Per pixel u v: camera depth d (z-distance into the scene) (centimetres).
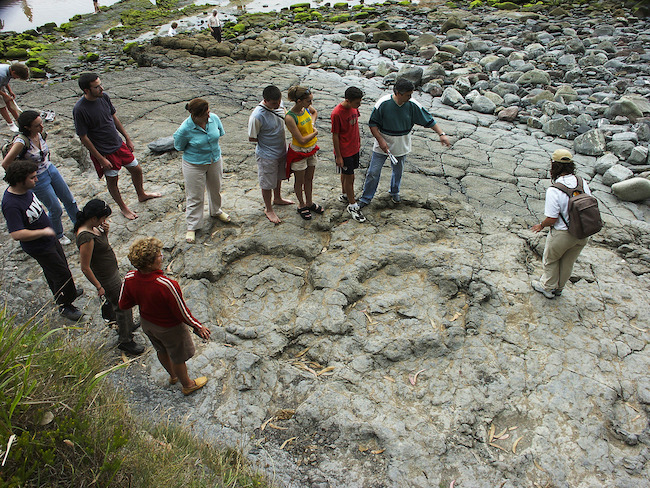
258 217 635
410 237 604
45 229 441
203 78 1239
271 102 544
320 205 656
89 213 413
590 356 473
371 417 414
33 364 342
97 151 572
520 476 379
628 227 675
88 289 533
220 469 354
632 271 586
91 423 334
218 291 544
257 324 502
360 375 454
